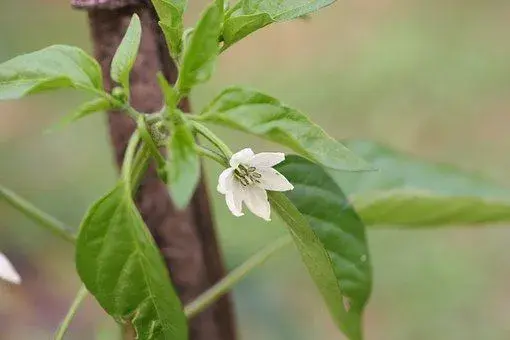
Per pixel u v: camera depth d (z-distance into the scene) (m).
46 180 1.46
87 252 0.43
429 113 1.65
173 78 0.50
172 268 0.52
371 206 0.55
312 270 0.47
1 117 1.57
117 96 0.44
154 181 0.50
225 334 0.55
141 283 0.43
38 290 1.30
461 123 1.64
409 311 1.33
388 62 1.74
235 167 0.44
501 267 1.37
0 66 0.44
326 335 1.28
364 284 0.49
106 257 0.43
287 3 0.45
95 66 0.44
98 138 1.52
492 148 1.60
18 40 1.68
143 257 0.43
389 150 0.56
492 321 1.30
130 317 0.44
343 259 0.49
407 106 1.67
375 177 0.55
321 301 1.32
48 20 1.72
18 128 1.55
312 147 0.42
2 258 0.47
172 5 0.45
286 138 0.42
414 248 1.38
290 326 1.28
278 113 0.42
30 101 1.59
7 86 0.44
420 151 1.61
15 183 1.46
